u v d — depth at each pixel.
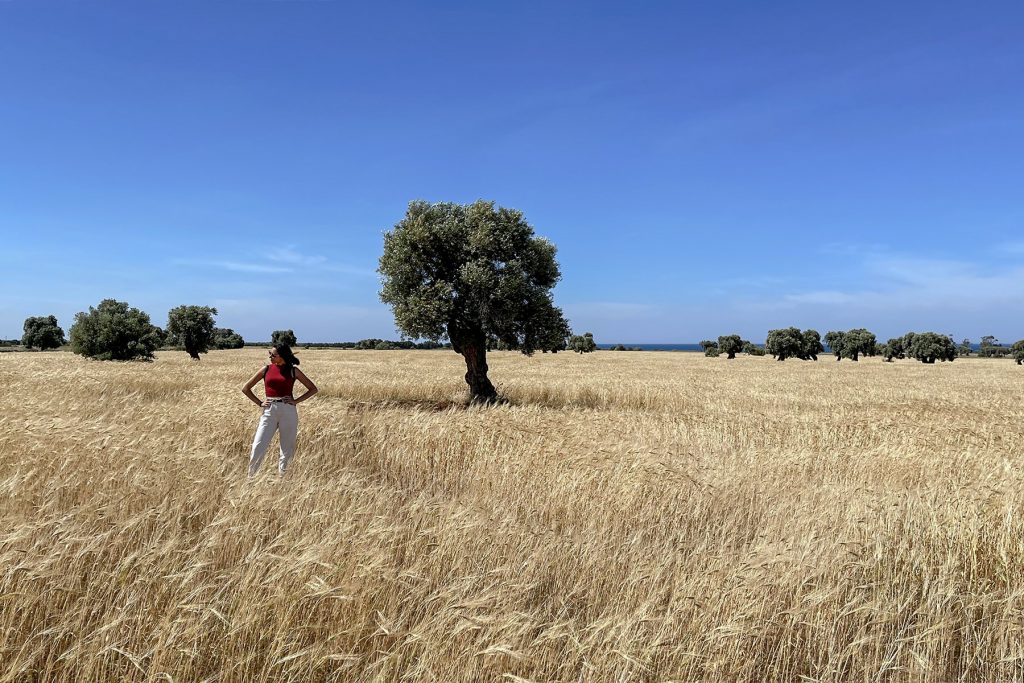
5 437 8.37
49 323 99.38
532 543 5.89
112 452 7.87
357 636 4.00
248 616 3.98
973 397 27.27
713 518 7.57
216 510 6.63
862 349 115.94
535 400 24.28
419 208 23.23
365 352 100.75
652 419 15.46
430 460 10.59
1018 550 5.87
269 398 9.67
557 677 3.87
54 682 3.64
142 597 4.25
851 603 4.52
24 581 4.09
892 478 9.70
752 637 4.30
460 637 3.95
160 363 41.47
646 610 4.34
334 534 5.53
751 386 32.38
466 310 22.03
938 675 4.22
